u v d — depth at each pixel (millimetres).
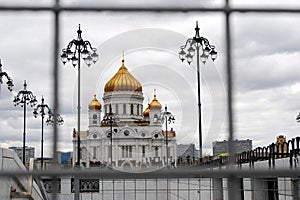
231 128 3262
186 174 3178
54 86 3189
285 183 15586
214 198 26453
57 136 3174
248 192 19656
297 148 14188
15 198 15109
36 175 3043
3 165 14164
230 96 3277
